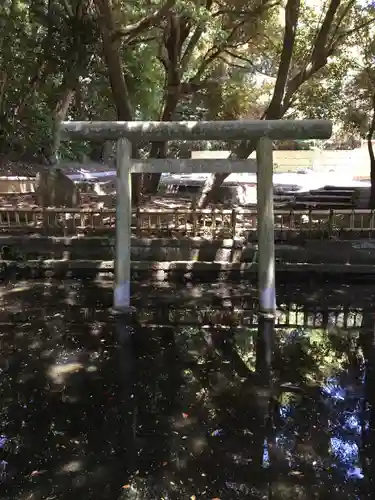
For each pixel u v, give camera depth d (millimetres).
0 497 3465
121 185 7301
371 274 9086
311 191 14266
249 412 4672
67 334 6605
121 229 7406
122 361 5789
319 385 5238
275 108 10438
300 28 12508
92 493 3527
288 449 4090
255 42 12891
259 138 7176
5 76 12250
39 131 14102
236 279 9188
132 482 3658
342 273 9117
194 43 12422
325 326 7086
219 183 10891
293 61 12969
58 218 9711
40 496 3488
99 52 12180
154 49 15305
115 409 4699
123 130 7117
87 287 8750
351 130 15992
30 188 13906
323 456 3992
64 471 3777
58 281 9133
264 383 5277
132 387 5141
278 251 9242
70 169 17938
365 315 7562
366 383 5281
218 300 8125
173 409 4715
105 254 9383
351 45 12539
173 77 11922
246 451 4059
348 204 12156
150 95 17734
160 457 3971
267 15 11625
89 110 20000
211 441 4199
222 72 16484
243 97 17812
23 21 11742
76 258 9438
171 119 12812
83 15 11367
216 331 6848
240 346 6312
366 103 14406
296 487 3609
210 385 5223
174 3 8203
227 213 9344
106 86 15406
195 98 17375
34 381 5234
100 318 7230
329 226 9359
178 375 5445
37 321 7074
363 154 22062
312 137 7066
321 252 9188
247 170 7344
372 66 12602
